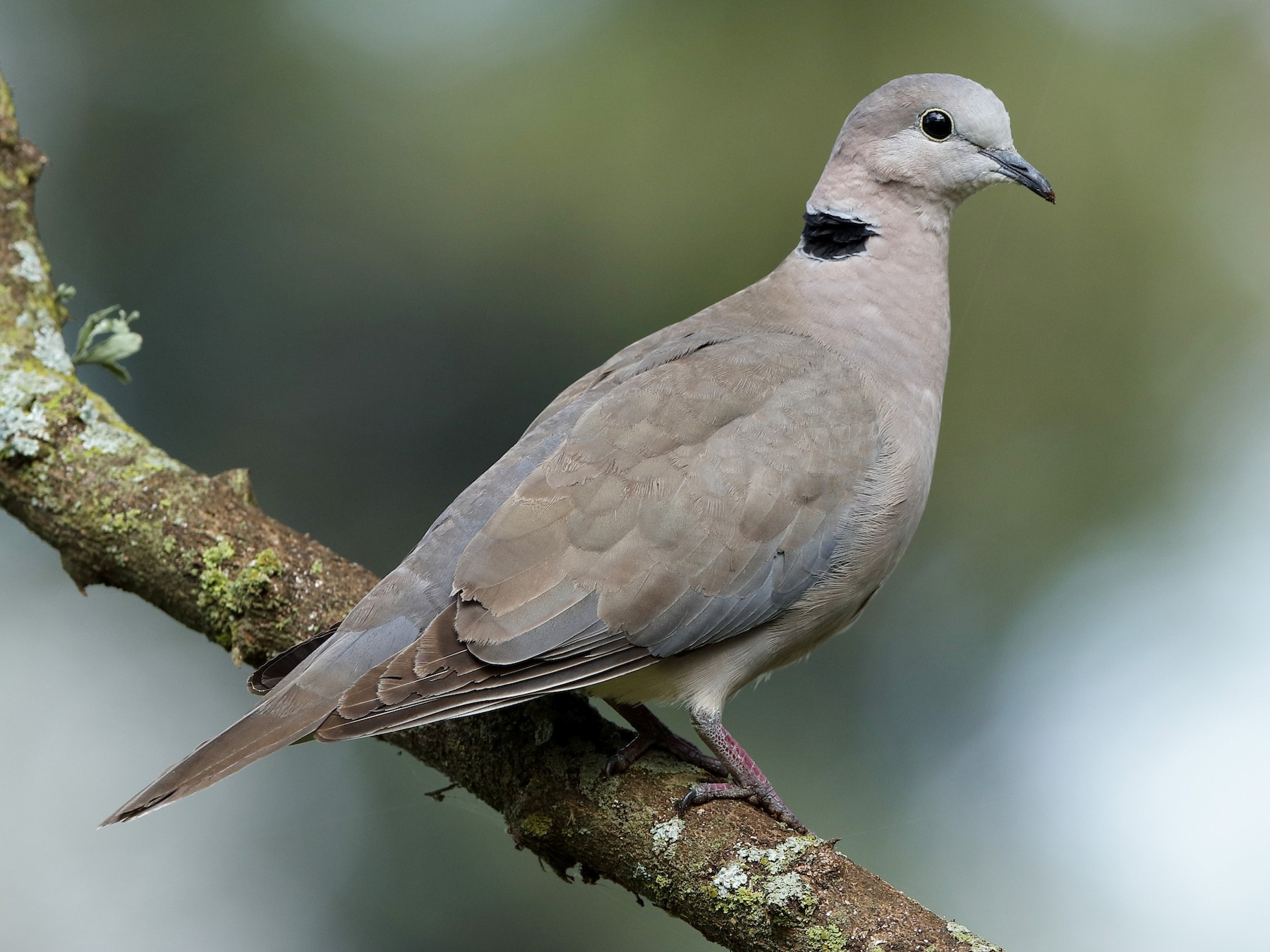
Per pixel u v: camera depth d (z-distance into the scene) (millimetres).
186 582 7230
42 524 7484
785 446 6602
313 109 12648
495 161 12125
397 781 11148
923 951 5316
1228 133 11656
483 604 6059
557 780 6293
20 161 8359
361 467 12672
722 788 6160
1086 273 11656
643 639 6277
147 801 5465
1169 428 11477
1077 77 11758
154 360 12828
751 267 11688
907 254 7785
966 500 11469
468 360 12461
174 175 12836
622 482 6344
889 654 11070
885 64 11789
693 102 11906
